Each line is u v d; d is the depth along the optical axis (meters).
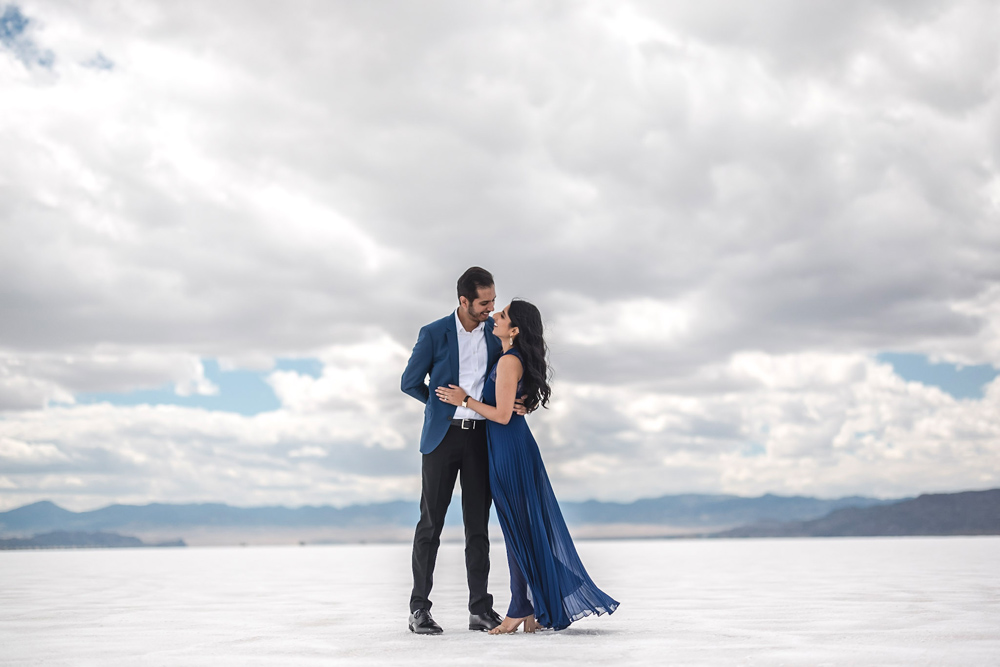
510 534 3.60
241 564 12.61
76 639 3.36
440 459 3.72
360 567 11.24
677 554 14.30
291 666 2.53
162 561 14.40
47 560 15.20
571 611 3.51
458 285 3.74
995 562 9.36
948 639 3.06
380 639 3.28
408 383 3.82
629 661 2.54
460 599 5.62
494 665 2.47
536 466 3.73
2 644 3.21
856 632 3.30
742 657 2.61
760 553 14.09
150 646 3.11
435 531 3.71
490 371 3.82
